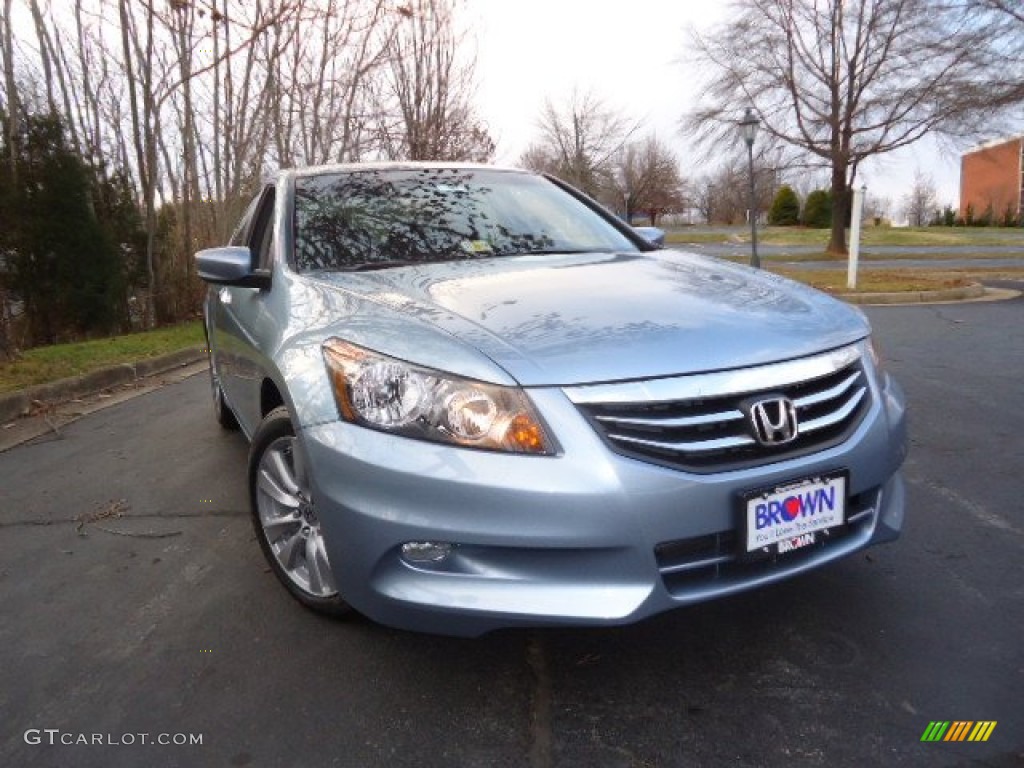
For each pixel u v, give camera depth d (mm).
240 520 3633
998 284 14578
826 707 2129
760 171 27156
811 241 36375
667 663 2354
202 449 4828
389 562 2100
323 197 3492
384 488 2062
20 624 2764
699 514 2012
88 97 11398
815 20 25438
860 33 24891
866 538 2332
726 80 26812
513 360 2072
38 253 10102
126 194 11781
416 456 2039
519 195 3787
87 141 11430
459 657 2424
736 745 1998
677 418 2027
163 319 12742
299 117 13031
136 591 2971
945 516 3363
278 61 12219
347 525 2125
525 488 1958
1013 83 20984
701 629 2527
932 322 9453
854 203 13336
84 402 6582
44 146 10102
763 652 2391
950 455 4184
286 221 3326
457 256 3195
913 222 70938
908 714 2090
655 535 1981
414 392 2088
